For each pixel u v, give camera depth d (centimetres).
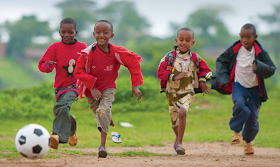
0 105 3278
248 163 1428
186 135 2823
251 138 1870
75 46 1712
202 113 3600
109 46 1588
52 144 1538
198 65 1731
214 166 1341
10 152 1666
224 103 3969
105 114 1552
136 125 3175
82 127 2961
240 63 1838
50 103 3631
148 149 2181
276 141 2441
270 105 3928
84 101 3697
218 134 2862
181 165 1348
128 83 4081
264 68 1738
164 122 3275
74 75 1568
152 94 3919
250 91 1841
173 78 1673
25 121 3078
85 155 1688
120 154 1695
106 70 1587
